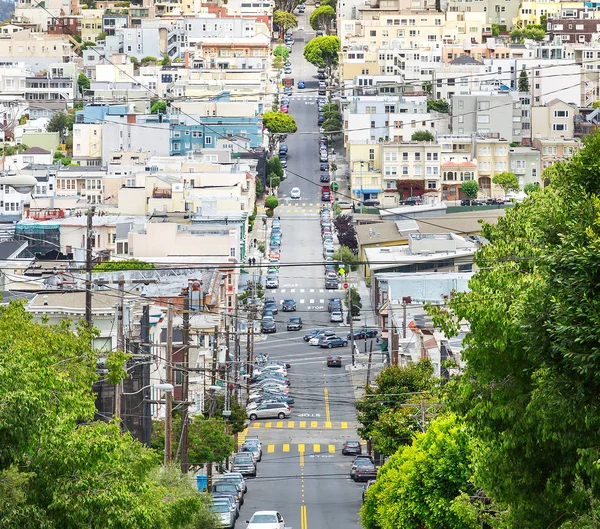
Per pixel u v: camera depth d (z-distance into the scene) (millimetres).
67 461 107438
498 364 114062
